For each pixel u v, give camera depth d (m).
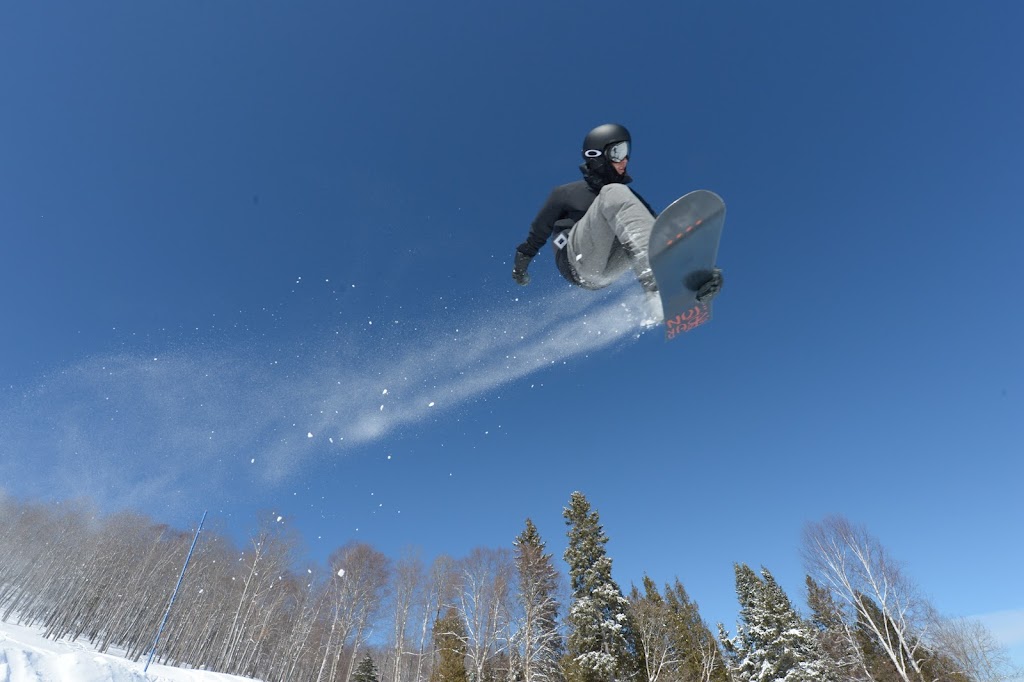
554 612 27.58
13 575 28.89
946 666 20.66
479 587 27.83
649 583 33.38
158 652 32.19
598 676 23.59
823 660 26.84
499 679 26.66
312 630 37.62
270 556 36.56
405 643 35.66
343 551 37.94
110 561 31.72
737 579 34.47
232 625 33.50
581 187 3.25
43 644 23.67
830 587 24.02
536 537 29.23
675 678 25.80
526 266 3.67
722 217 2.41
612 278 3.19
